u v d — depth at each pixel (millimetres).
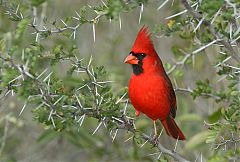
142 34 10430
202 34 9969
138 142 9445
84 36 16078
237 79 9562
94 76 8859
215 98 9992
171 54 15055
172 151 9469
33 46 8570
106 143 14625
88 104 8742
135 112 10789
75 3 15164
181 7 11609
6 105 14516
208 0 7527
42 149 15781
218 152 10188
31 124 15453
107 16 7867
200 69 14422
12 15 8844
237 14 7727
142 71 10359
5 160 14594
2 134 15102
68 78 8867
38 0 8289
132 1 7918
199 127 14562
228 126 8984
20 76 7980
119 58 16078
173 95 10703
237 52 9344
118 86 13172
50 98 8305
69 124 8539
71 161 16125
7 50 8086
